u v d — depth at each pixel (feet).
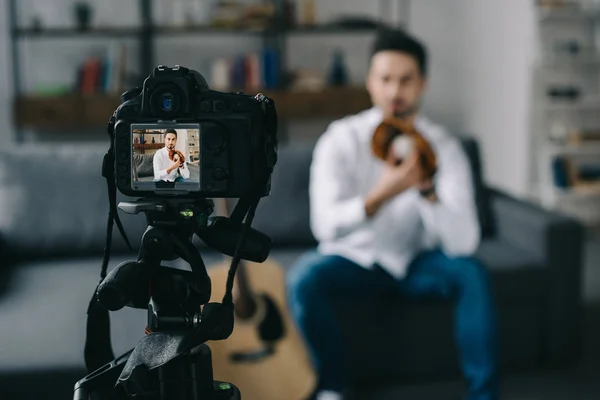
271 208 8.87
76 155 8.63
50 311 6.81
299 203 8.91
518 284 8.21
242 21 14.98
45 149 8.68
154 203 2.51
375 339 7.87
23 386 5.89
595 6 15.02
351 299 7.72
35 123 14.49
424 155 6.84
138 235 8.38
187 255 2.62
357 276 7.38
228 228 2.65
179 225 2.59
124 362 2.78
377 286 7.47
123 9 15.49
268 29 15.01
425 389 7.93
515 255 8.50
